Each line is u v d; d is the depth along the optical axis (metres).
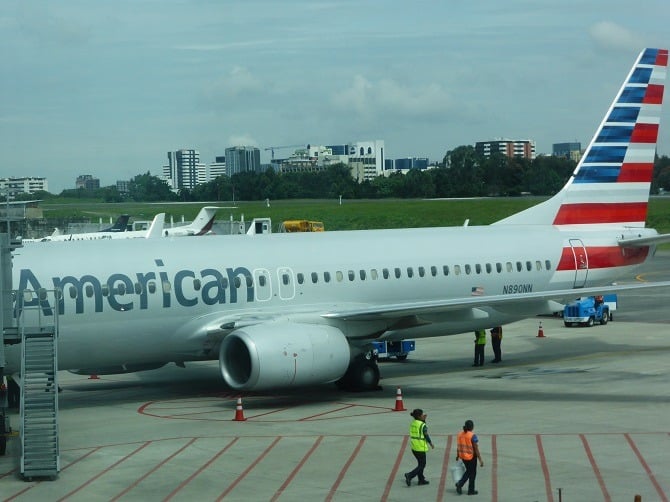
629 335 54.44
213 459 27.25
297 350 35.00
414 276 42.75
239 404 32.78
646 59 49.94
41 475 25.47
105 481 25.25
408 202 185.38
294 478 24.91
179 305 36.84
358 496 23.08
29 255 35.22
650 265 103.12
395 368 45.25
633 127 49.88
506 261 45.50
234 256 38.88
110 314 35.41
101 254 36.34
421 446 23.86
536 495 22.77
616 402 34.62
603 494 22.72
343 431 30.61
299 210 176.00
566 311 59.22
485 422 31.47
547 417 32.06
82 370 38.25
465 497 22.77
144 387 41.22
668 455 26.45
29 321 34.03
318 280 40.22
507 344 52.56
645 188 50.56
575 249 47.56
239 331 35.34
